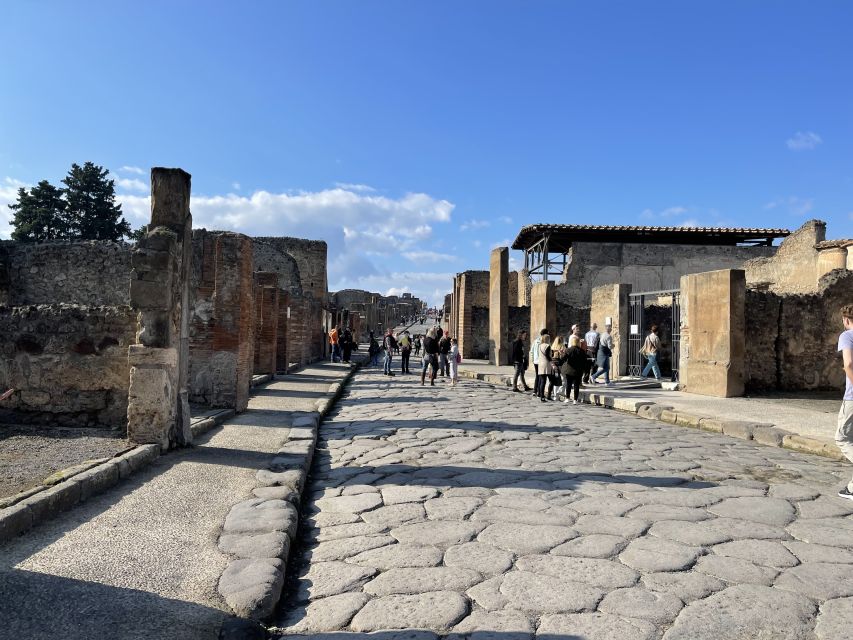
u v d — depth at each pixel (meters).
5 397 7.59
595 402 13.52
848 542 4.13
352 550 4.08
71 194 46.03
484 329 29.89
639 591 3.32
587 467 6.52
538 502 5.12
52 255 16.31
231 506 4.74
